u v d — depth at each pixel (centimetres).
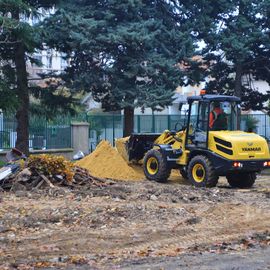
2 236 1027
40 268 809
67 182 1603
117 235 1044
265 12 2917
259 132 3875
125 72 2564
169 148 1916
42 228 1098
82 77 2591
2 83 2223
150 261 852
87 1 2653
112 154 2058
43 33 2447
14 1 2156
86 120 3434
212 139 1789
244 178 1884
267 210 1310
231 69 3178
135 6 2602
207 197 1496
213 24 2819
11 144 2789
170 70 2622
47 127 2998
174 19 2859
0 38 2356
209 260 859
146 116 3594
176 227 1120
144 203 1373
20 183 1562
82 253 912
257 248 952
